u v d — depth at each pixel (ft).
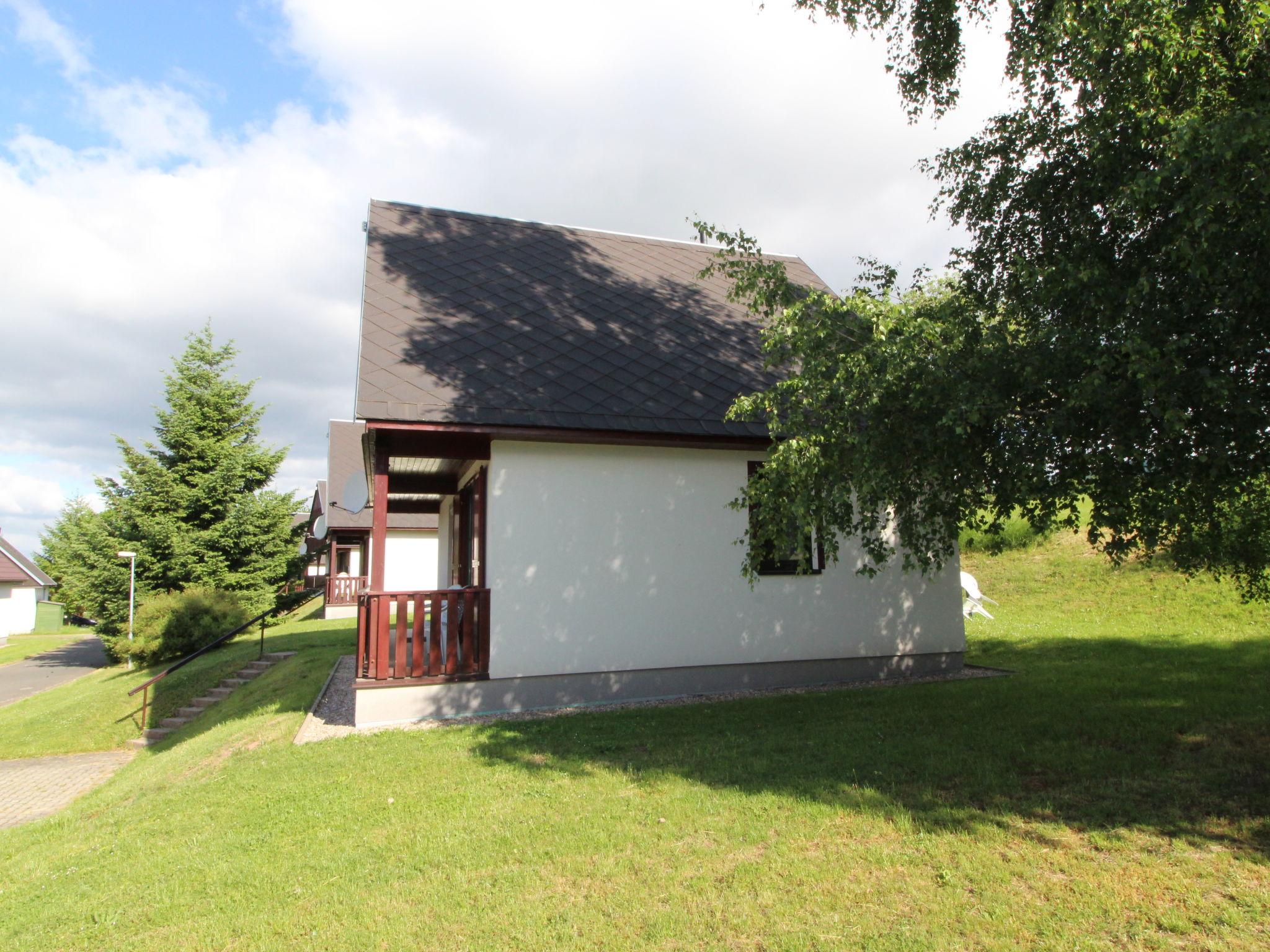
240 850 16.08
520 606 29.19
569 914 12.43
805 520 17.67
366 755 22.81
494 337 33.30
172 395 72.59
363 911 12.99
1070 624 43.16
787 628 32.86
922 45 25.32
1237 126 13.03
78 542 78.74
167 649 63.16
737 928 11.69
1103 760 18.47
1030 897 12.07
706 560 31.89
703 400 32.45
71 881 16.16
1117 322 14.71
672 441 30.27
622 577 30.55
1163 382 12.99
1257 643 33.14
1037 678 30.17
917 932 11.23
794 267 50.19
